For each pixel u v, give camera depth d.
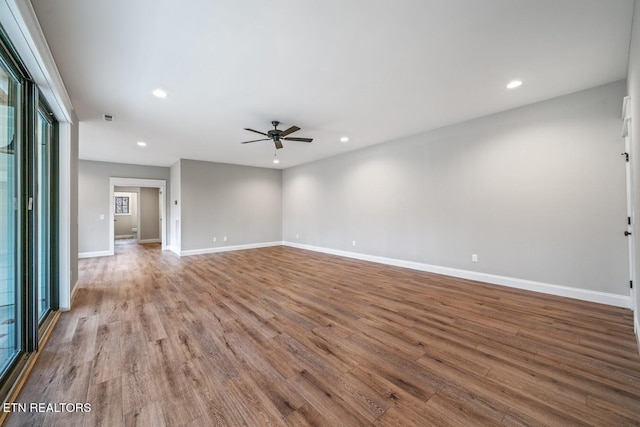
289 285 4.07
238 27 2.02
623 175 2.96
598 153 3.10
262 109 3.60
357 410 1.54
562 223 3.36
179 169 6.75
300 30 2.07
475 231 4.14
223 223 7.40
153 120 3.94
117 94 3.08
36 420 1.45
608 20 1.99
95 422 1.45
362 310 3.06
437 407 1.56
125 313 3.00
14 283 2.00
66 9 1.78
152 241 9.66
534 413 1.50
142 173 7.46
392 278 4.40
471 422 1.44
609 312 2.88
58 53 2.28
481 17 1.94
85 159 6.65
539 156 3.50
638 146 2.03
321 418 1.48
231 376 1.86
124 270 5.14
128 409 1.54
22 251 2.03
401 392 1.69
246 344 2.30
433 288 3.84
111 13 1.84
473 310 3.01
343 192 6.41
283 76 2.76
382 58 2.46
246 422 1.45
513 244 3.76
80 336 2.44
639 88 1.88
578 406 1.55
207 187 7.14
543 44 2.28
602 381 1.77
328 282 4.22
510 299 3.32
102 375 1.86
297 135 4.89
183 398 1.64
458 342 2.31
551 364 1.97
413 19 1.96
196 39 2.15
